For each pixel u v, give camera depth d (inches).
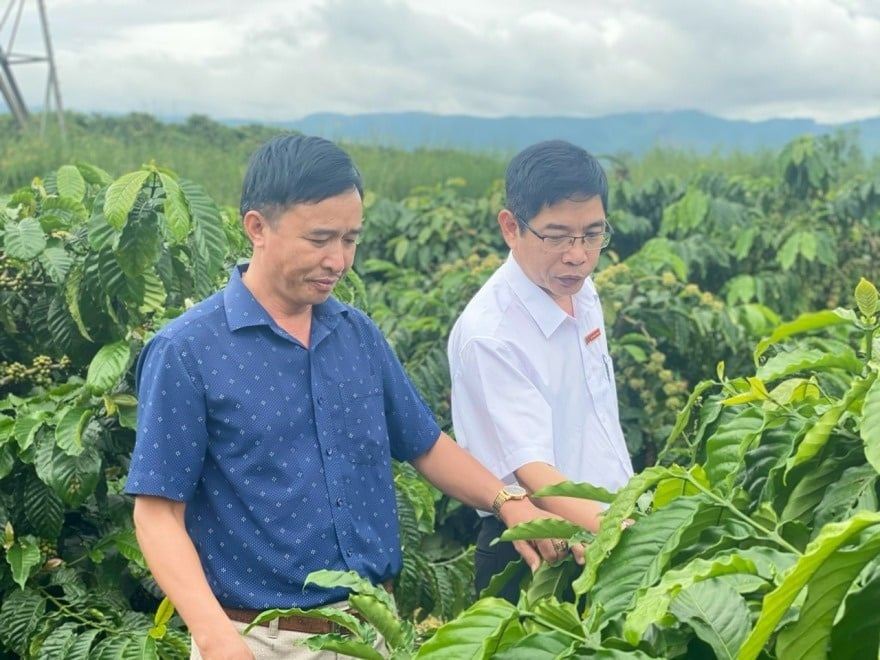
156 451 98.9
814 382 98.0
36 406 144.8
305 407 103.3
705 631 68.5
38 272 158.1
